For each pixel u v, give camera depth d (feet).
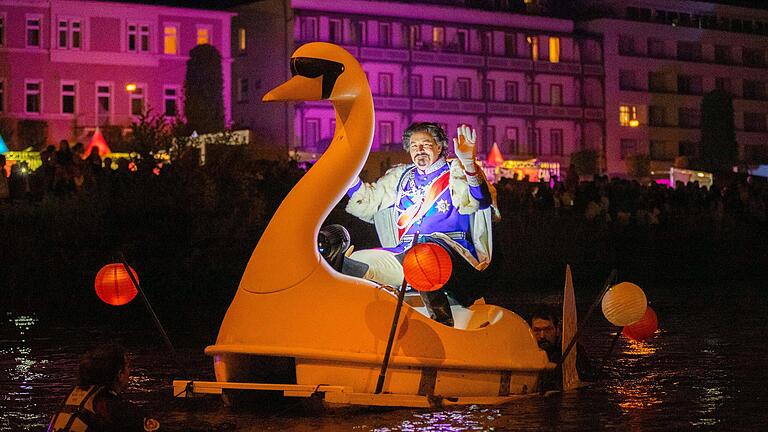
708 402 26.50
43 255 60.95
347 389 22.56
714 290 73.20
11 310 56.03
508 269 76.28
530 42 223.10
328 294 22.82
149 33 175.11
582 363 30.01
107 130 164.25
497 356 24.71
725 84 256.32
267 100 23.77
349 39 200.13
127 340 42.57
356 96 24.39
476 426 22.53
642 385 29.19
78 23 171.63
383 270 25.62
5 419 24.88
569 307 27.25
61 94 170.50
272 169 70.69
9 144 164.45
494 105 216.33
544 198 81.71
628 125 235.81
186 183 64.23
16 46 168.35
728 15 260.21
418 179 26.08
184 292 62.34
